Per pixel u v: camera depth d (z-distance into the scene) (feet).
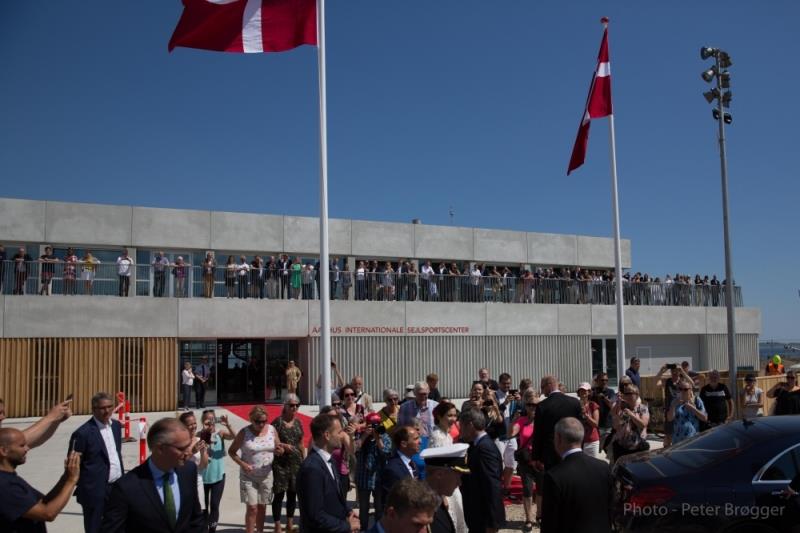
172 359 76.69
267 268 82.43
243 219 87.35
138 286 77.66
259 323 80.89
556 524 15.97
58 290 73.41
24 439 15.10
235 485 38.75
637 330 103.86
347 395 32.63
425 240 97.71
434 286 91.09
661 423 56.03
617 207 51.26
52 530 29.27
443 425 23.72
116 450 23.61
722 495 19.95
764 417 23.40
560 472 16.21
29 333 70.85
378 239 94.63
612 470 22.82
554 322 98.53
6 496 14.33
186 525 14.62
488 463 20.21
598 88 51.65
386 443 27.20
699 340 110.42
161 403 75.41
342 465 27.12
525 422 29.35
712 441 22.34
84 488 22.53
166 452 14.06
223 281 81.51
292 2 35.96
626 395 29.32
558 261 107.65
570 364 99.40
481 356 93.20
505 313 95.25
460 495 18.94
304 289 84.38
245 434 27.25
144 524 13.99
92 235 79.97
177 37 34.73
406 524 10.39
